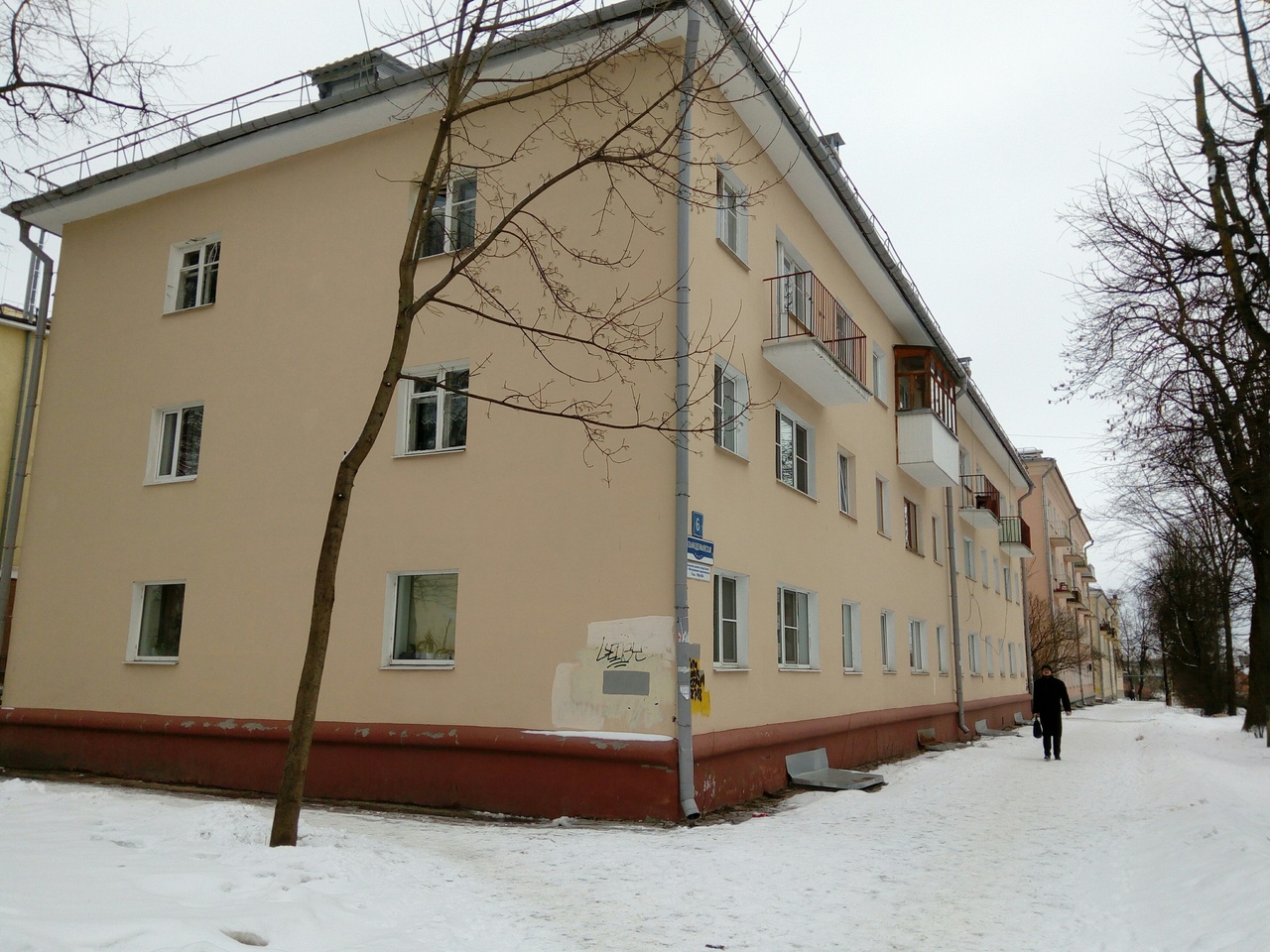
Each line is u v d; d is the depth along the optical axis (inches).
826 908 238.5
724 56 429.7
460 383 453.4
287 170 526.9
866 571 649.0
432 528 439.5
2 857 229.3
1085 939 213.3
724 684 420.8
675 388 400.2
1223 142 450.9
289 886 219.6
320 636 270.1
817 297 573.3
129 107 371.9
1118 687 3678.6
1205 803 387.2
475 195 469.1
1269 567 767.1
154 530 525.3
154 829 282.4
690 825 360.8
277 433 495.5
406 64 509.7
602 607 395.5
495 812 393.4
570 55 419.5
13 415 771.4
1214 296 485.4
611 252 422.6
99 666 526.3
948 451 788.0
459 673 419.2
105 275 585.3
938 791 478.9
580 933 211.0
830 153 542.6
